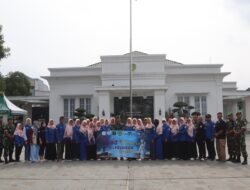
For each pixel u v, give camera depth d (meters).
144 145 16.41
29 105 45.91
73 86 39.31
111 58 38.09
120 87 36.00
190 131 16.25
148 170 13.09
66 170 13.36
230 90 46.06
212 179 11.11
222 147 15.41
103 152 16.50
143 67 37.88
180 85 38.59
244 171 12.62
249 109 43.38
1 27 32.81
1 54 33.06
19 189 10.02
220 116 15.56
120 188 9.91
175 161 15.77
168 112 36.34
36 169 13.75
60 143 16.62
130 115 33.62
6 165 15.08
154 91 36.12
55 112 39.22
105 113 36.09
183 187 9.91
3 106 24.02
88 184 10.58
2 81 35.53
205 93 38.34
